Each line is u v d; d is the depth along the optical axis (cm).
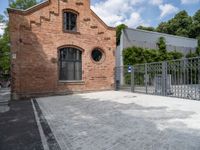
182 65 1362
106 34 1970
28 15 1558
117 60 2609
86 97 1487
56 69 1680
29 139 562
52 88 1655
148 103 1127
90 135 579
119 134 579
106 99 1342
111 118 778
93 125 686
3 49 3575
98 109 978
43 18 1630
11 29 1482
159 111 889
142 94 1617
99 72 1923
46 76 1627
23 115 886
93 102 1216
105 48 1964
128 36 2567
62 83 1711
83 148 484
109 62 1989
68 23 1792
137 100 1261
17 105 1194
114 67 2019
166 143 496
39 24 1609
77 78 1820
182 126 640
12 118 831
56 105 1141
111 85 1997
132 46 2516
